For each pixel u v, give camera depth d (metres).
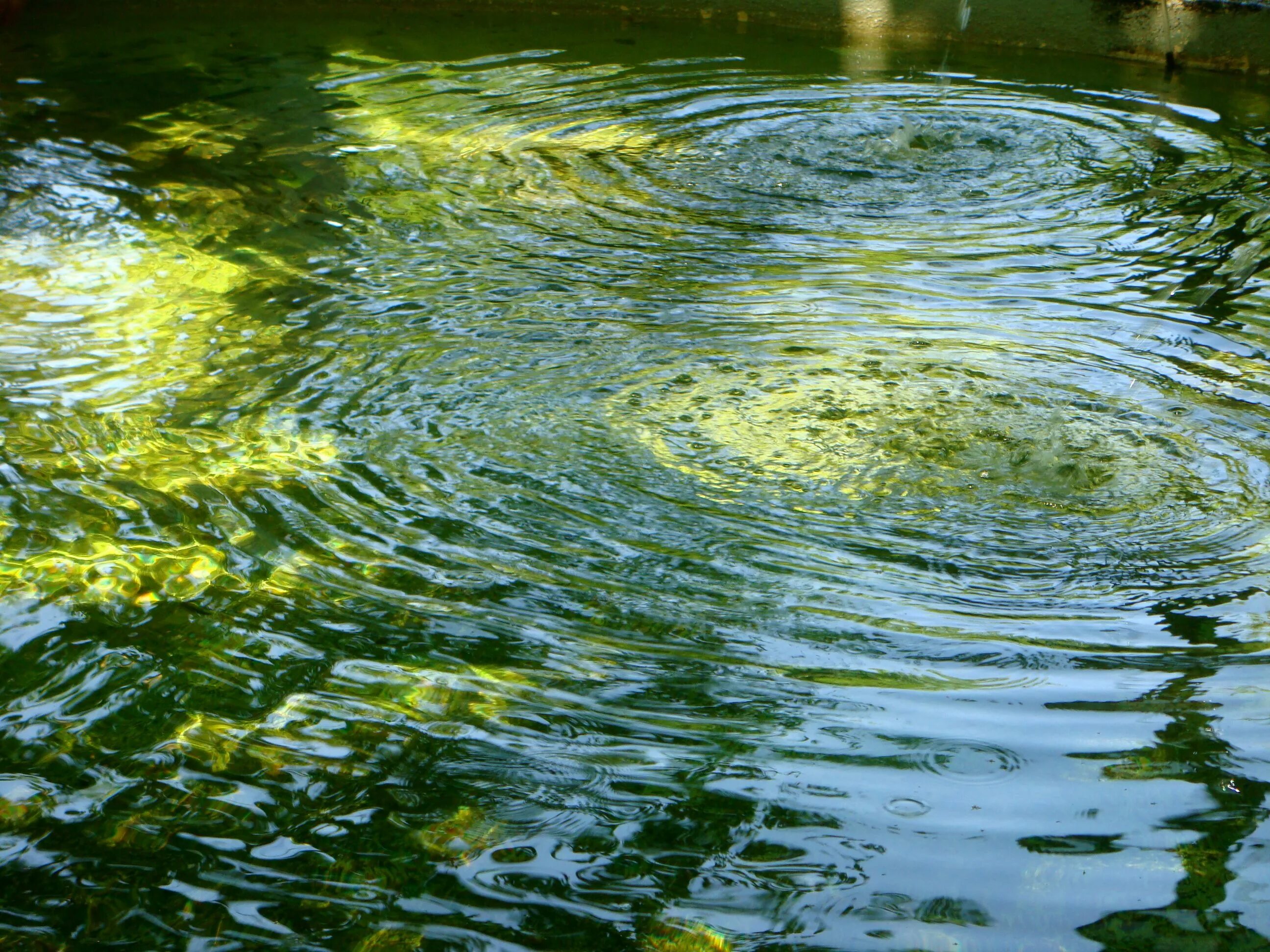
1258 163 4.59
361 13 6.71
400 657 1.88
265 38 6.13
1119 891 1.42
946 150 4.75
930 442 2.58
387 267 3.53
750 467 2.48
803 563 2.15
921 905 1.40
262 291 3.33
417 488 2.37
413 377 2.85
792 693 1.80
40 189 3.97
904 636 1.95
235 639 1.92
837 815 1.55
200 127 4.71
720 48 6.24
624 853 1.50
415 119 4.96
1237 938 1.34
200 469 2.41
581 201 4.16
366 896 1.42
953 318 3.27
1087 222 4.05
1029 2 6.29
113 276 3.36
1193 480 2.43
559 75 5.66
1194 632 1.94
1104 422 2.68
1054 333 3.18
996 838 1.51
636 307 3.31
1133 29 6.13
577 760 1.66
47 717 1.73
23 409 2.62
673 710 1.77
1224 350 3.08
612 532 2.24
